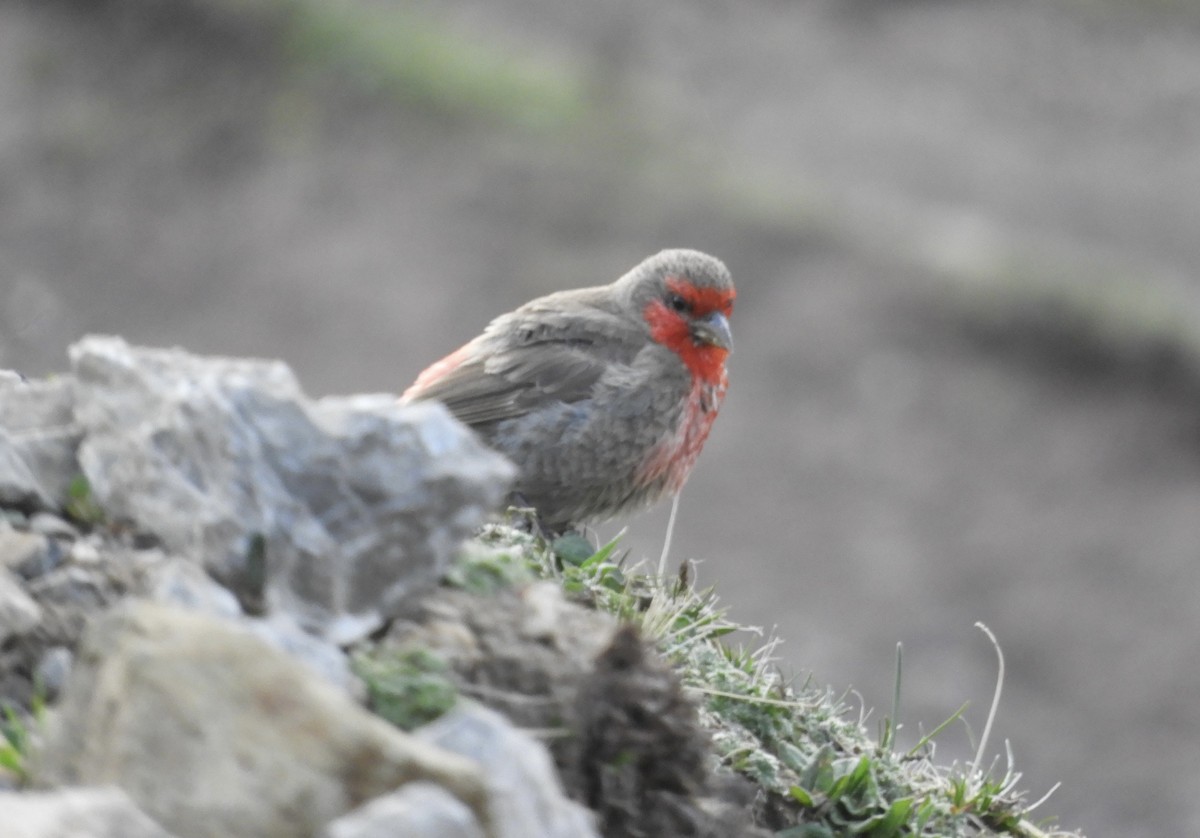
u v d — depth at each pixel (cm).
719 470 1819
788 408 1906
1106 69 2700
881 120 2512
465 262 2144
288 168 2288
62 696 316
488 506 365
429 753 277
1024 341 1970
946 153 2438
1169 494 1803
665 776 352
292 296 2117
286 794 271
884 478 1817
